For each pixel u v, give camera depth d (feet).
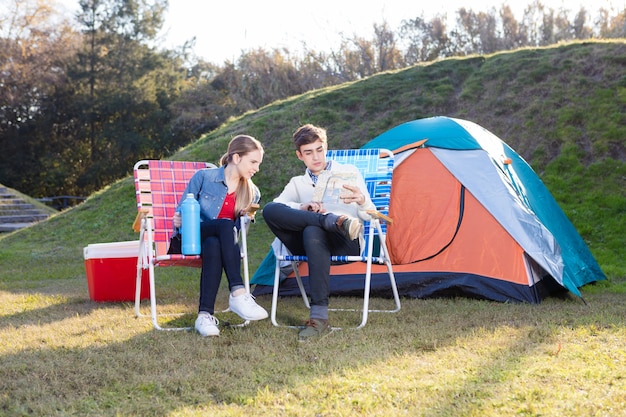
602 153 30.01
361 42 74.64
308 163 12.94
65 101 96.27
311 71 76.28
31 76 93.86
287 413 7.36
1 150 94.63
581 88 34.12
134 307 14.61
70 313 14.03
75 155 97.60
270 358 9.61
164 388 8.32
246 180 12.64
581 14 70.95
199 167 13.79
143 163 13.23
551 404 7.45
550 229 17.42
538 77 35.99
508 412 7.23
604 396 7.69
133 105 95.76
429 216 16.20
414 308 13.93
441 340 10.61
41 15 96.84
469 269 15.33
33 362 9.50
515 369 8.84
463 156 16.44
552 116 32.81
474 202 15.92
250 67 78.95
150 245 12.21
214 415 7.28
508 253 15.07
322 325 11.34
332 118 38.34
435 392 7.89
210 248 11.62
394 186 16.75
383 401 7.64
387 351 9.91
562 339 10.59
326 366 9.14
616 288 17.13
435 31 73.72
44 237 35.14
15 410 7.48
